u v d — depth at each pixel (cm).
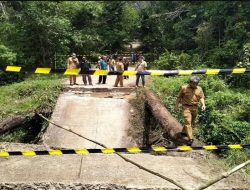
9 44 2195
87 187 609
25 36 2256
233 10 2067
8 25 2248
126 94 1359
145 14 3061
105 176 649
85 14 3080
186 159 758
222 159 792
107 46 3108
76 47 2781
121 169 683
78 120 1129
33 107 1281
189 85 841
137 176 652
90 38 2800
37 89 1449
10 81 1981
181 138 867
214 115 1039
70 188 610
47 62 2316
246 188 618
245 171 709
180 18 2662
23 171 672
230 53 1741
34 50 2289
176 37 2516
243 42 1766
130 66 2656
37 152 541
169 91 1344
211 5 2300
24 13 2259
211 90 1264
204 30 2131
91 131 1059
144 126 1134
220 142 963
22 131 1215
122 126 1105
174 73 478
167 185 615
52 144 958
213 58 1827
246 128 957
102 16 3206
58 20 2328
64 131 1037
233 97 1151
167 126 970
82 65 1561
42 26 2233
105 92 1391
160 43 2789
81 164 706
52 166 696
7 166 700
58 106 1241
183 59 2056
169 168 697
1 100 1377
